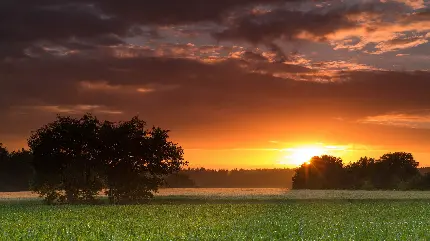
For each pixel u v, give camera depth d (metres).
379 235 27.44
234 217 40.34
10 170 130.12
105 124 67.38
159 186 67.88
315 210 48.56
